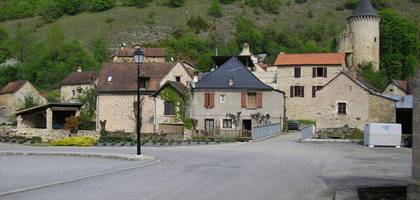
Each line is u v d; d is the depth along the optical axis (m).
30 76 100.88
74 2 162.00
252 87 48.06
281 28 144.25
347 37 88.00
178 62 54.69
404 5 153.50
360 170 17.62
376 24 87.31
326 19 153.62
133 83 52.06
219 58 60.69
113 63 55.00
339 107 52.66
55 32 116.06
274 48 115.75
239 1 166.50
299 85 65.44
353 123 52.12
